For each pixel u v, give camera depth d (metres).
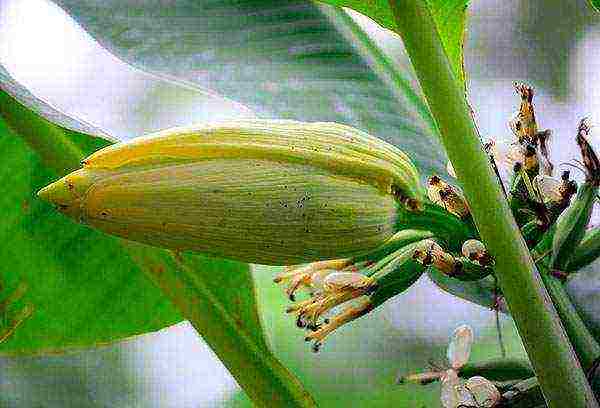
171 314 1.20
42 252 1.18
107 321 1.19
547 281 1.02
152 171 0.89
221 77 1.17
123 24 1.18
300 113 1.17
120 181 0.89
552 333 0.90
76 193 0.89
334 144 0.92
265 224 0.91
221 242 0.91
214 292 1.08
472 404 0.99
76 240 1.18
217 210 0.90
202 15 1.20
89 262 1.18
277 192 0.90
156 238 0.91
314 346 0.99
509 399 0.98
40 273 1.18
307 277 1.01
